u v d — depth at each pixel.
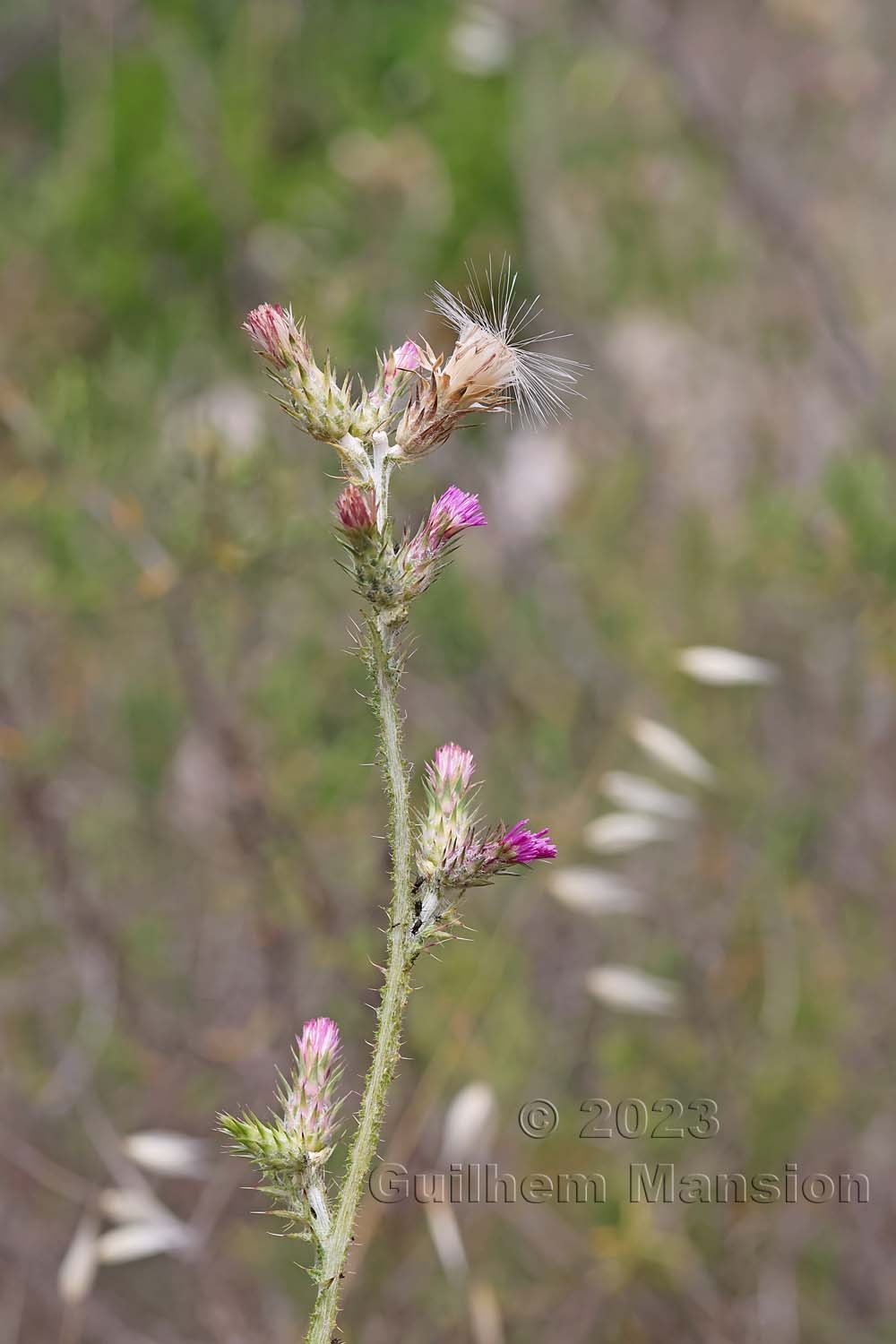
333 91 10.70
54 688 7.70
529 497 9.19
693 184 10.54
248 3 10.63
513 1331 6.57
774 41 11.58
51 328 8.57
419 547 2.96
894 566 7.05
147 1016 7.46
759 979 7.55
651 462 9.75
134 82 9.92
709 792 7.96
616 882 6.80
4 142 11.85
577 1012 7.46
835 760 8.23
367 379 8.00
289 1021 6.85
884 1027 7.67
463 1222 6.73
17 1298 6.77
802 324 9.93
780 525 7.49
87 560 7.04
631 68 10.77
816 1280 7.06
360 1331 6.49
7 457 7.08
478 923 7.53
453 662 8.38
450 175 10.16
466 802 3.00
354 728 7.79
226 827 7.15
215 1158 6.88
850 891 8.06
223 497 6.53
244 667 7.44
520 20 10.70
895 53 11.68
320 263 9.00
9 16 11.98
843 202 11.29
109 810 7.70
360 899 7.10
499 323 3.29
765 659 8.44
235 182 9.42
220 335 8.73
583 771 7.87
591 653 8.52
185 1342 6.80
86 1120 6.60
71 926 7.18
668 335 10.39
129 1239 5.11
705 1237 7.05
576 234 10.66
